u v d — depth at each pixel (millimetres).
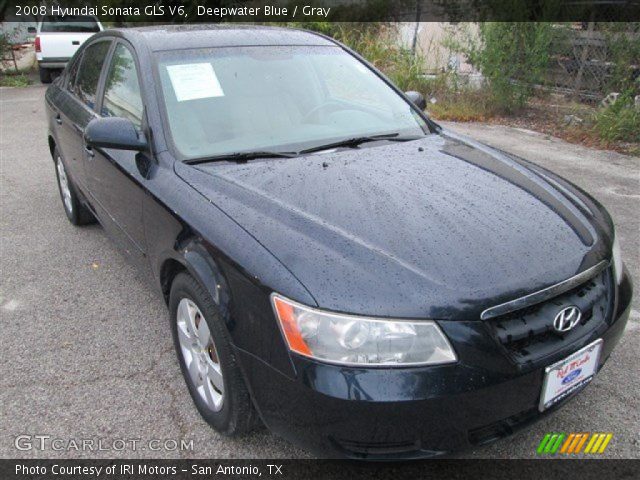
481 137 7777
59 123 4285
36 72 15461
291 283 1913
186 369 2605
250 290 2014
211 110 2949
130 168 2939
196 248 2291
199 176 2564
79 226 4805
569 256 2137
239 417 2250
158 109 2871
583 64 8875
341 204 2309
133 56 3240
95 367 2955
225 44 3305
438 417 1832
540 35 8430
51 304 3578
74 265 4109
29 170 6480
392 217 2223
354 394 1796
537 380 1948
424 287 1890
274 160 2717
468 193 2457
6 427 2543
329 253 2004
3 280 3891
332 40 3766
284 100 3123
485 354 1857
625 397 2668
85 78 4113
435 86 9766
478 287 1911
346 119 3205
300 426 1937
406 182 2520
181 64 3080
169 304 2664
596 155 6891
